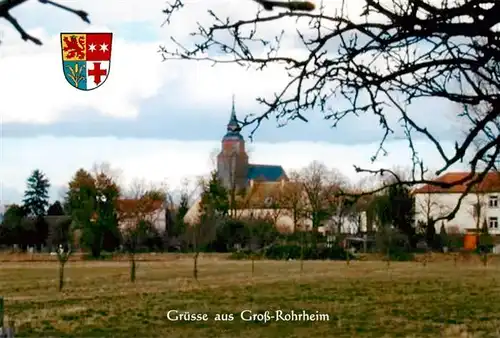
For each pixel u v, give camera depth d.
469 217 101.81
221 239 93.25
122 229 91.12
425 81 6.89
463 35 6.50
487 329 27.97
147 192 103.62
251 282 50.12
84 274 61.00
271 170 175.38
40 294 42.06
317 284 48.38
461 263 75.25
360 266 71.25
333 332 27.45
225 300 37.81
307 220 109.06
